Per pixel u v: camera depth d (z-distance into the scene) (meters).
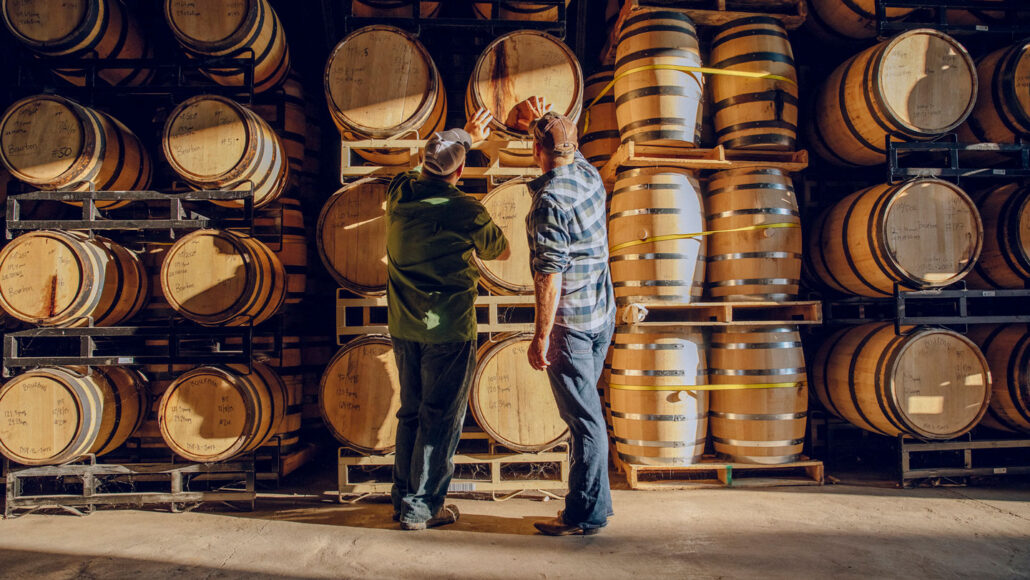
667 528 2.88
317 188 4.89
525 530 2.89
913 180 3.73
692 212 3.88
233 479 3.74
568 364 2.64
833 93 4.10
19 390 3.23
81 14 3.59
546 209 2.52
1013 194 3.88
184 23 3.72
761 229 3.80
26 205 3.74
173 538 2.85
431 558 2.53
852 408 3.90
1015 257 3.77
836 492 3.55
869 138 3.91
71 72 3.84
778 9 4.16
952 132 4.03
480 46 4.48
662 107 3.84
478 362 3.49
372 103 3.59
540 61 3.70
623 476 3.97
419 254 2.83
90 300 3.26
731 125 3.97
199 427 3.31
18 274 3.28
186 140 3.55
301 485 3.86
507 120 3.59
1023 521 2.99
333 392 3.49
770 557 2.51
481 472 3.79
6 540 2.84
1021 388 3.71
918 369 3.61
